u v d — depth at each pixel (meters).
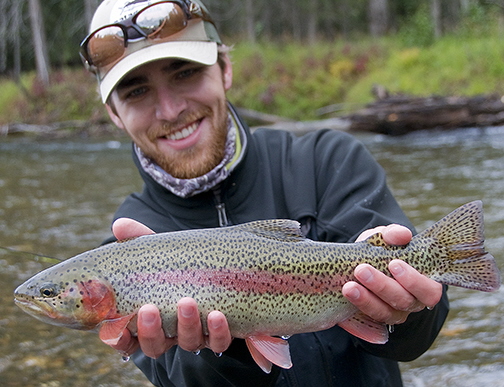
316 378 0.66
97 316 0.60
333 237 0.69
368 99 5.47
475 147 3.33
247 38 8.18
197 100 0.72
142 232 0.63
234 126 0.77
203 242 0.61
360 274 0.55
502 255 1.45
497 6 7.94
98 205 2.28
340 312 0.62
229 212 0.73
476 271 0.61
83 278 0.60
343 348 0.68
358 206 0.68
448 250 0.61
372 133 4.28
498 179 2.36
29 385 1.00
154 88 0.72
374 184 0.71
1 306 1.29
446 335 1.12
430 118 3.99
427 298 0.55
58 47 8.76
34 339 1.16
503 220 1.75
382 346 0.65
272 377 0.64
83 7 8.31
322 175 0.73
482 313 1.20
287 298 0.61
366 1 9.99
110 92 0.73
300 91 6.10
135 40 0.71
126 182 2.78
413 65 5.80
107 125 5.59
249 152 0.74
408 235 0.60
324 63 6.43
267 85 6.18
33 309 0.61
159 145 0.74
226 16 9.57
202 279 0.60
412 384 0.97
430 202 2.06
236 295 0.60
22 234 1.87
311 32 9.54
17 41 6.48
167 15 0.71
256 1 9.71
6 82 7.21
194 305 0.55
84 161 3.56
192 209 0.74
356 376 0.68
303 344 0.67
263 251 0.61
